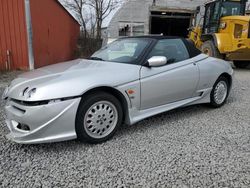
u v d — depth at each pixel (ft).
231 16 33.22
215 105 16.10
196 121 13.82
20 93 9.99
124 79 11.35
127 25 70.90
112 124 11.33
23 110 9.77
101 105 10.87
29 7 28.45
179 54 14.01
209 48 34.83
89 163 9.43
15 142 10.38
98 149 10.50
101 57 13.88
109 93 11.15
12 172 8.82
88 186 8.13
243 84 24.70
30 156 9.89
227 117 14.55
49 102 9.61
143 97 12.03
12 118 10.21
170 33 87.51
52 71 11.41
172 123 13.47
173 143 11.07
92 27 76.89
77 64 12.66
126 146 10.77
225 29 33.71
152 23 81.15
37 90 9.66
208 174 8.79
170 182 8.35
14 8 29.32
